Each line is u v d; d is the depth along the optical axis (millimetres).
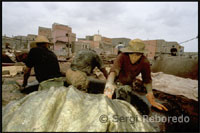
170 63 4793
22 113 1238
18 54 6496
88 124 1124
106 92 1944
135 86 3805
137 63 2555
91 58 3145
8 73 4418
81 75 2852
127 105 1616
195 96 2609
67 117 1197
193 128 1760
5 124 1184
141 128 1230
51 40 16969
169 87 3240
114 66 2463
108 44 21625
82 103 1435
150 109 2357
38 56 2838
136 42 2430
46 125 1144
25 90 2934
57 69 3133
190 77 3885
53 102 1367
